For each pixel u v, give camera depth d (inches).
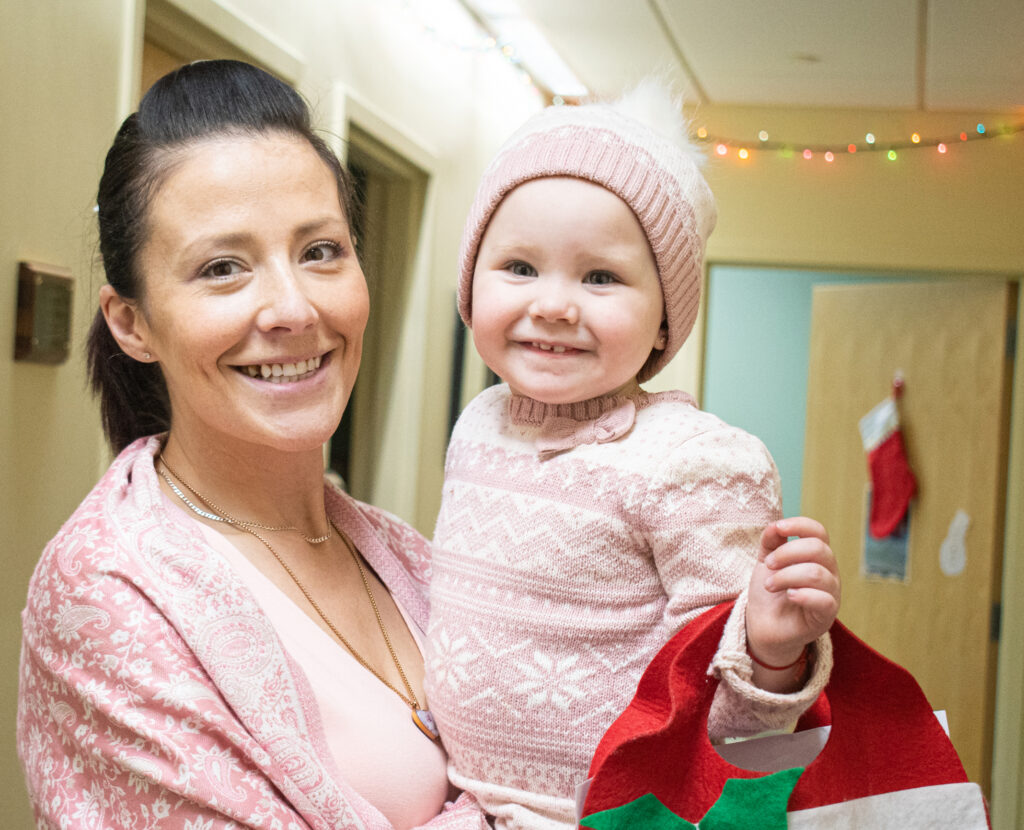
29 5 71.2
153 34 90.1
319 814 37.3
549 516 42.1
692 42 154.0
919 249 179.3
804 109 182.5
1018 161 176.2
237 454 44.9
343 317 41.9
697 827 33.2
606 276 42.9
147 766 35.9
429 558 55.2
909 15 136.6
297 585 45.4
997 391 184.5
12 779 72.2
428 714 45.2
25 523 73.3
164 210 40.0
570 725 40.6
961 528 186.2
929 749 34.3
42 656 39.0
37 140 72.7
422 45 142.4
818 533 33.6
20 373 72.2
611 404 44.3
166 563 39.3
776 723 35.2
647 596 41.4
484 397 50.2
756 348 271.6
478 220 45.3
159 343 41.6
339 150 116.0
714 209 47.9
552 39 160.7
